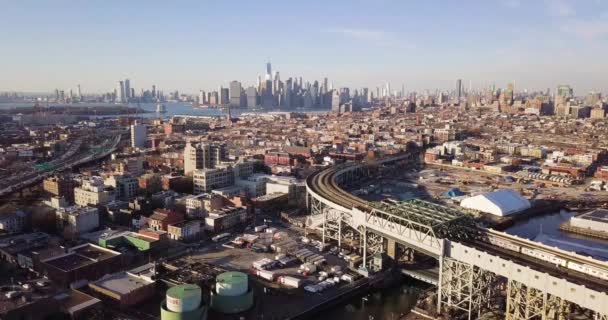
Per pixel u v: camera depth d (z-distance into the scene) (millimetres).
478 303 170375
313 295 187750
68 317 162125
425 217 190125
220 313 170875
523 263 157375
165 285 187625
